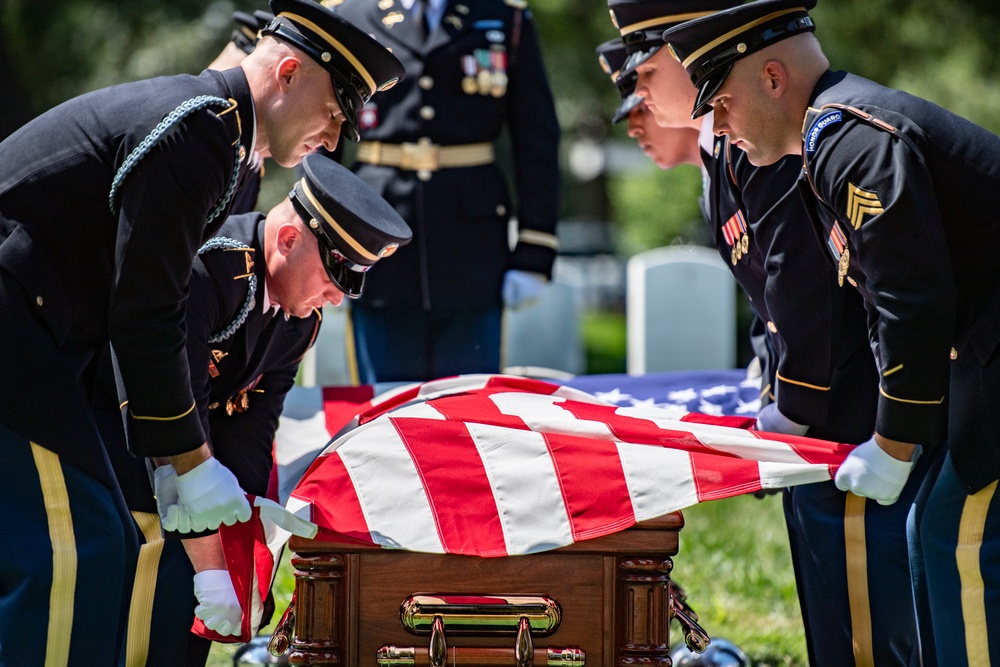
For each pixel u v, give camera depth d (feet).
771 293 20.27
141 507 18.86
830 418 20.47
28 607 17.22
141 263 16.60
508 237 30.04
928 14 72.84
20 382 17.21
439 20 29.19
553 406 20.21
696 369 43.39
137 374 16.96
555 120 30.30
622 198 102.01
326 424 23.44
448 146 28.96
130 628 18.58
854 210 17.03
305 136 18.38
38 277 17.19
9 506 17.39
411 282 28.86
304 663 18.21
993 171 17.48
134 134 16.94
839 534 19.97
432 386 21.68
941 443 18.58
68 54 71.00
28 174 17.34
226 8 70.28
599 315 127.54
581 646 18.30
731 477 18.35
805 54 18.30
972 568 17.98
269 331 20.15
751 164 20.44
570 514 18.28
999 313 17.63
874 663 20.11
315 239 19.40
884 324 17.01
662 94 23.30
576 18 98.58
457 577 18.28
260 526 19.39
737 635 28.86
